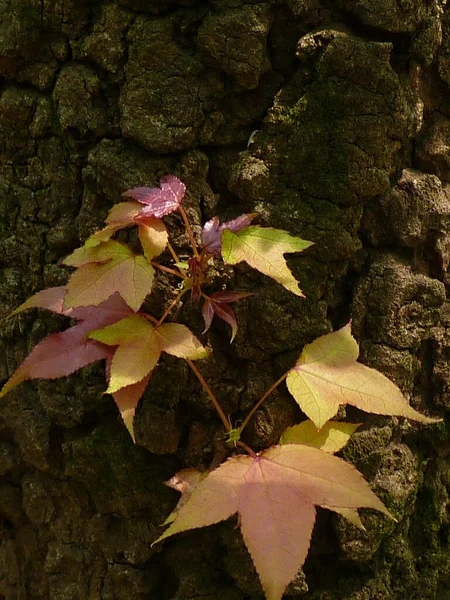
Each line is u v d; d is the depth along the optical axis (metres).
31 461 0.57
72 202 0.55
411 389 0.56
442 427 0.57
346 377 0.50
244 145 0.54
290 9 0.53
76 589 0.57
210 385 0.54
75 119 0.54
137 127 0.53
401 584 0.56
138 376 0.49
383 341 0.55
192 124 0.53
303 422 0.52
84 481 0.56
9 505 0.59
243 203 0.54
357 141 0.53
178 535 0.55
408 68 0.55
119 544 0.56
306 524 0.46
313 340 0.53
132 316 0.51
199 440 0.55
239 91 0.54
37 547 0.59
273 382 0.54
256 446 0.54
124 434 0.55
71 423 0.56
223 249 0.49
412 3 0.53
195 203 0.54
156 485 0.55
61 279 0.55
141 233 0.50
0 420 0.59
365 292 0.55
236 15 0.53
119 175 0.53
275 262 0.49
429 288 0.55
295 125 0.53
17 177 0.56
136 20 0.53
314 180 0.54
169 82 0.53
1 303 0.57
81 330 0.51
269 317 0.54
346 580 0.56
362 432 0.55
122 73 0.54
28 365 0.50
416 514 0.57
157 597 0.56
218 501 0.46
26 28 0.54
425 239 0.56
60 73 0.55
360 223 0.55
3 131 0.56
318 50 0.53
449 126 0.57
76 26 0.54
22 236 0.56
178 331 0.50
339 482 0.47
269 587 0.44
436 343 0.56
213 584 0.55
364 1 0.53
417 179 0.55
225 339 0.54
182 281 0.53
